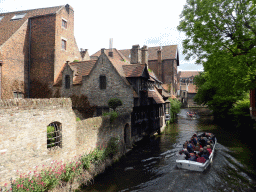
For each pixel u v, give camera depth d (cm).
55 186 781
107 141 1229
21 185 664
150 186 944
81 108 1730
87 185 945
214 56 1062
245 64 997
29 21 2025
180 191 890
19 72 1881
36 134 763
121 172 1119
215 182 976
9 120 668
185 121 3200
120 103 1461
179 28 1199
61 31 2027
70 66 1812
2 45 1705
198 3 1089
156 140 1908
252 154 1419
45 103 805
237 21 1000
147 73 1811
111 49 2695
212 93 3173
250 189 921
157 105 2222
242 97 2552
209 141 1416
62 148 883
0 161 638
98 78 1673
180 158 1183
